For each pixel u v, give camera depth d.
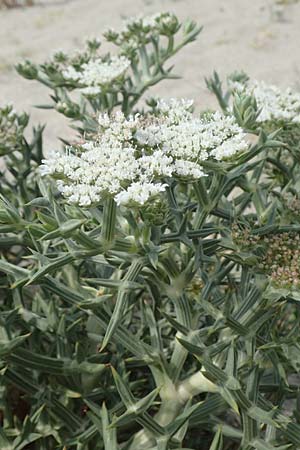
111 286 0.32
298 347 0.35
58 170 0.32
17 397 0.43
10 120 0.43
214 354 0.34
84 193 0.31
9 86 0.98
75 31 1.20
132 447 0.37
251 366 0.35
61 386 0.39
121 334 0.35
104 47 1.10
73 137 0.79
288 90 0.44
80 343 0.39
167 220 0.36
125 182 0.32
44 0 1.39
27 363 0.36
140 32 0.48
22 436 0.37
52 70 0.46
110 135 0.33
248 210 0.62
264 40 1.08
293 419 0.37
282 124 0.42
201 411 0.36
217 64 1.01
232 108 0.39
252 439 0.35
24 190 0.45
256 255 0.35
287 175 0.43
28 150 0.45
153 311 0.39
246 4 1.24
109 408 0.40
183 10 1.24
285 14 1.17
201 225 0.35
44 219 0.31
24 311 0.38
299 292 0.33
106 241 0.32
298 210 0.38
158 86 0.94
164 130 0.34
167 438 0.34
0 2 1.35
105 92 0.45
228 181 0.35
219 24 1.16
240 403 0.34
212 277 0.36
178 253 0.36
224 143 0.34
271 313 0.34
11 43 1.16
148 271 0.35
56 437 0.38
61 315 0.40
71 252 0.32
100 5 1.32
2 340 0.36
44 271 0.32
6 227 0.32
